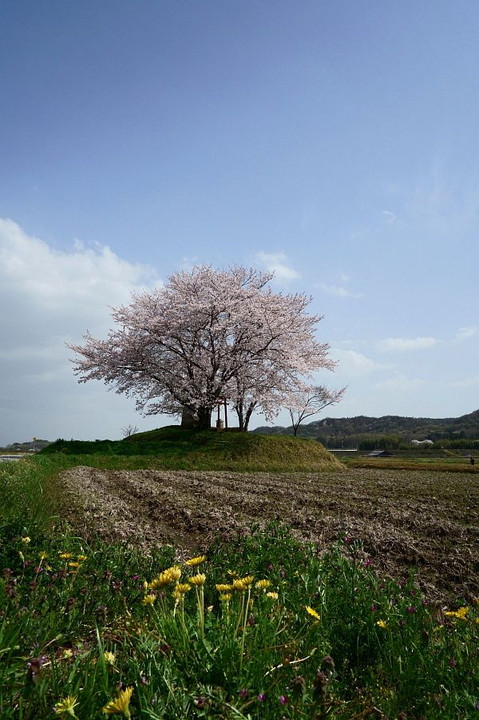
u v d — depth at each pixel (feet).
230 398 125.08
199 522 33.06
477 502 47.32
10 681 7.86
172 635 9.27
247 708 7.65
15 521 23.41
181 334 124.57
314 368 140.56
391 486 61.72
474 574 22.95
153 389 127.54
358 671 10.65
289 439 114.83
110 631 11.47
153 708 7.14
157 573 16.75
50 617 11.18
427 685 9.46
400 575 22.58
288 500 46.11
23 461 74.79
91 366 123.44
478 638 11.37
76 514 33.76
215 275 130.52
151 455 102.83
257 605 12.01
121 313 125.39
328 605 12.73
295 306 139.23
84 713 7.04
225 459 102.12
